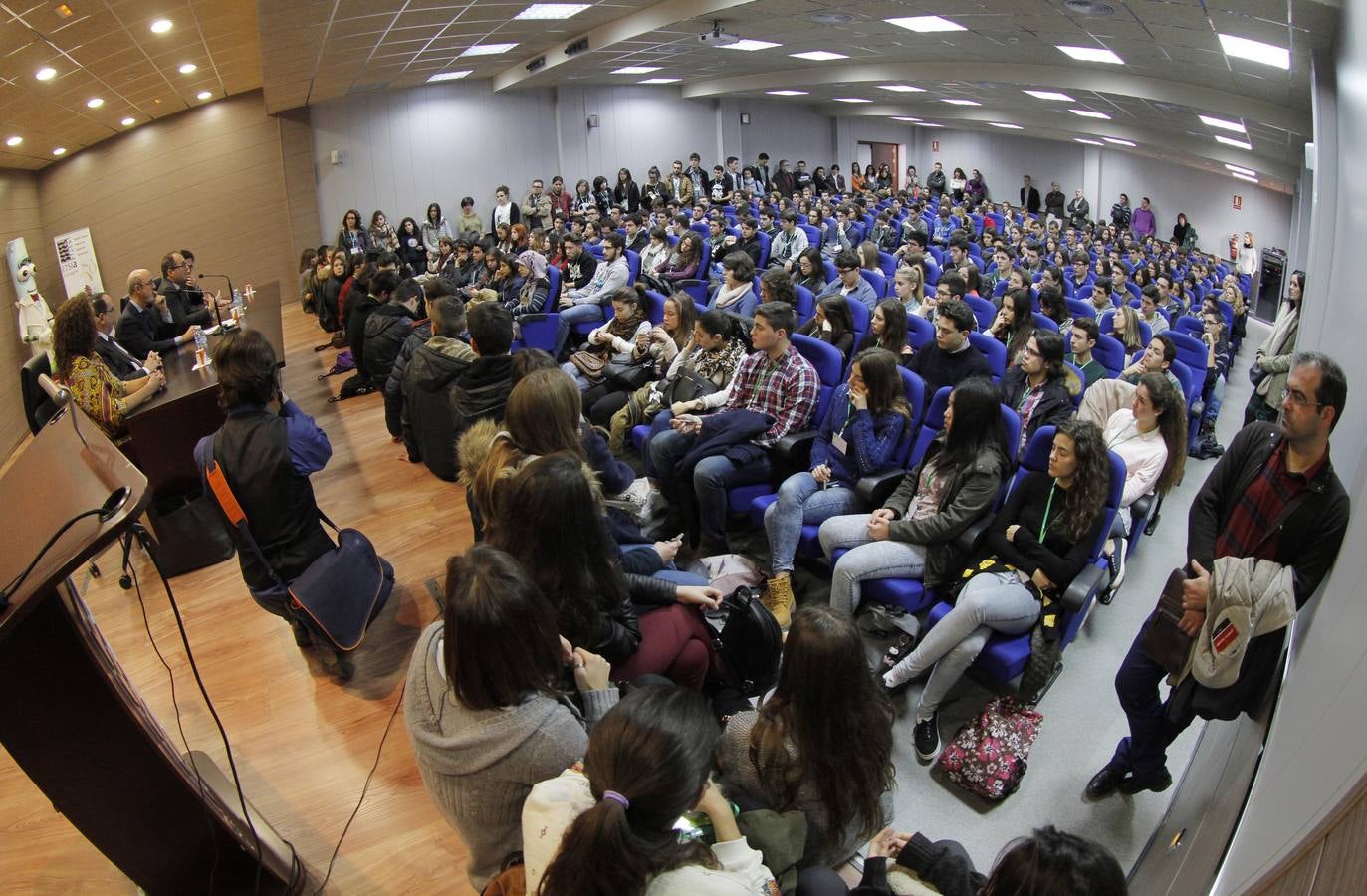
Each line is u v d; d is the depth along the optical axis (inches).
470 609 53.8
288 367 284.8
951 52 430.6
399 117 537.6
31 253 406.9
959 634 97.5
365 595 111.0
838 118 835.4
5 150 350.9
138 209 452.8
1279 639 73.4
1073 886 44.1
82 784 63.2
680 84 671.1
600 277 253.1
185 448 145.8
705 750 45.5
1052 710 108.6
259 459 104.0
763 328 137.9
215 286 483.5
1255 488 77.6
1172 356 169.3
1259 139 436.1
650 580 89.0
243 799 77.6
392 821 89.3
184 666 118.0
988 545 108.5
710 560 124.9
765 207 496.7
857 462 128.8
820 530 120.3
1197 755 95.0
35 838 88.7
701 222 411.5
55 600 56.6
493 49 432.5
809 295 223.6
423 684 60.1
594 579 73.4
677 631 86.1
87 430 59.8
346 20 285.1
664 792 43.7
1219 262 674.2
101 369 144.1
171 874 70.7
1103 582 127.3
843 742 65.4
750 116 741.9
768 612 90.8
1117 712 107.6
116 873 83.8
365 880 81.7
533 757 56.3
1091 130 642.8
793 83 584.7
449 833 87.6
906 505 119.3
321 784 94.8
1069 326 217.6
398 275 225.0
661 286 236.4
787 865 62.5
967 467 111.6
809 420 141.8
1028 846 46.6
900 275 229.9
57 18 213.6
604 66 500.1
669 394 160.7
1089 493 100.6
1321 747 36.7
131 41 260.5
